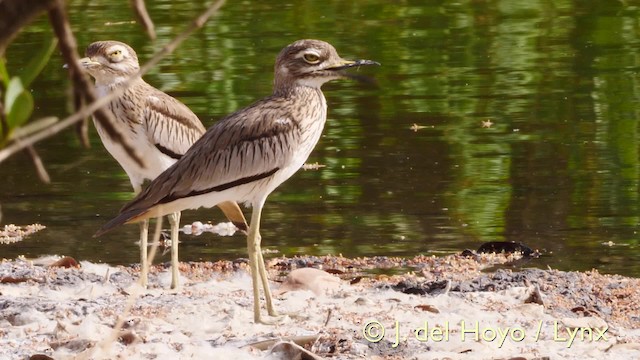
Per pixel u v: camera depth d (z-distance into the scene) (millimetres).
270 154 8914
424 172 15086
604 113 17750
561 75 20156
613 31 23156
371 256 11984
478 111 18078
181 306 9383
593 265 11469
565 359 7859
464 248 12211
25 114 2596
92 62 10773
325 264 11664
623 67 20547
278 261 11766
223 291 10406
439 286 10344
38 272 11078
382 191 14328
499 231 12727
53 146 17016
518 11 25062
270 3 25766
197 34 22938
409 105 18547
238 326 8719
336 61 9375
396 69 20688
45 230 13125
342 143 16516
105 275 11055
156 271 11484
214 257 12188
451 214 13383
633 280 10711
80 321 8633
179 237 12961
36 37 22672
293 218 13383
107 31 22906
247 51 21750
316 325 8734
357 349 8031
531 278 10586
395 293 10047
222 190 8859
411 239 12516
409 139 16656
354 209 13656
